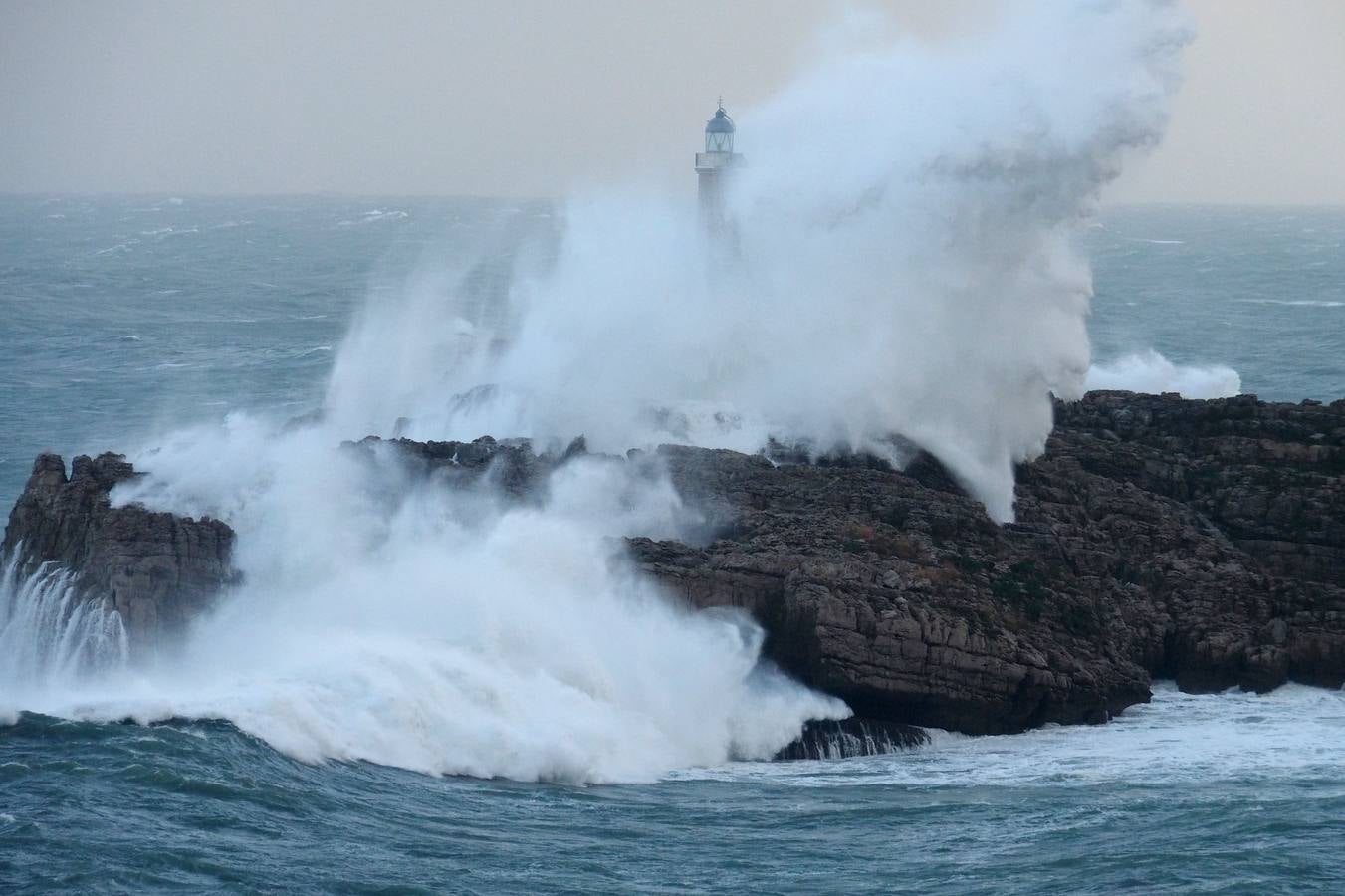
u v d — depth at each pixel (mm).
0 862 105250
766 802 129250
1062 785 135000
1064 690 153625
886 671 148250
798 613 149625
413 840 114688
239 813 116000
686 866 112875
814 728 146875
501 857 112625
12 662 154250
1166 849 116562
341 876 106938
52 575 156750
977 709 150750
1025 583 163625
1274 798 129125
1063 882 110688
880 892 108750
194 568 154375
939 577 158125
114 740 125062
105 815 113062
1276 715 158750
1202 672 168500
